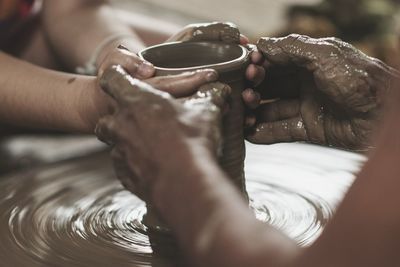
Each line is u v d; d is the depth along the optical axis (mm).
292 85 894
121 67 730
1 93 982
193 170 615
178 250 796
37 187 954
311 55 788
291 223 846
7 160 1273
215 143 652
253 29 1858
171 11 2000
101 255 806
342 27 1436
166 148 638
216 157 653
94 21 1167
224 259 583
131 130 668
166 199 625
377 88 784
